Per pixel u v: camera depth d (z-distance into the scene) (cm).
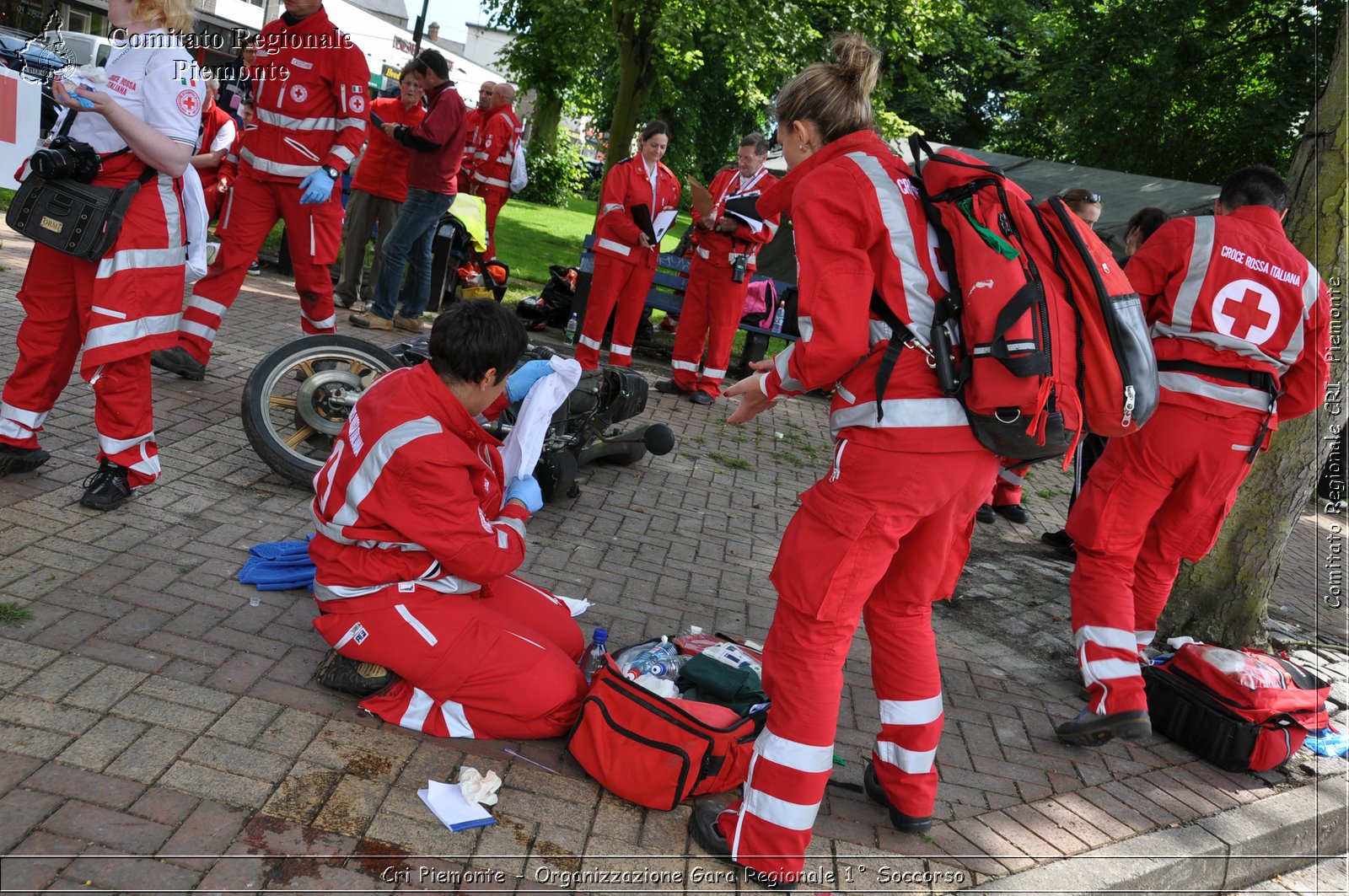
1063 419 254
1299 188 489
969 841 307
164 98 370
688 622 420
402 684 303
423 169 791
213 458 478
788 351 263
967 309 249
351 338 467
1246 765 385
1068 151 2052
